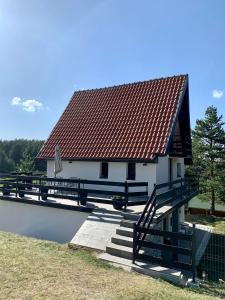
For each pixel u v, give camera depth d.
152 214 11.40
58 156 16.83
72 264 8.64
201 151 33.25
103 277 7.90
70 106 23.34
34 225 14.95
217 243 19.83
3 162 89.12
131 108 19.81
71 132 20.89
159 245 9.16
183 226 21.75
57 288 6.90
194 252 8.70
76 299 6.41
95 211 13.30
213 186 30.64
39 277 7.42
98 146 18.45
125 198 13.22
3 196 16.50
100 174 18.38
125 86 22.00
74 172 19.27
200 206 36.22
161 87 19.89
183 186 17.62
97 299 6.51
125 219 12.21
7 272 7.55
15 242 10.45
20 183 16.52
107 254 10.03
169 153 18.09
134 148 16.95
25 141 101.31
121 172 17.62
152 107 18.88
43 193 15.23
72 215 13.85
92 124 20.52
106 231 11.41
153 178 16.56
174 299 6.90
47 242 10.86
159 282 8.16
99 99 22.38
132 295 6.88
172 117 17.52
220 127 32.84
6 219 16.12
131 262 9.43
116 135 18.52
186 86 19.95
